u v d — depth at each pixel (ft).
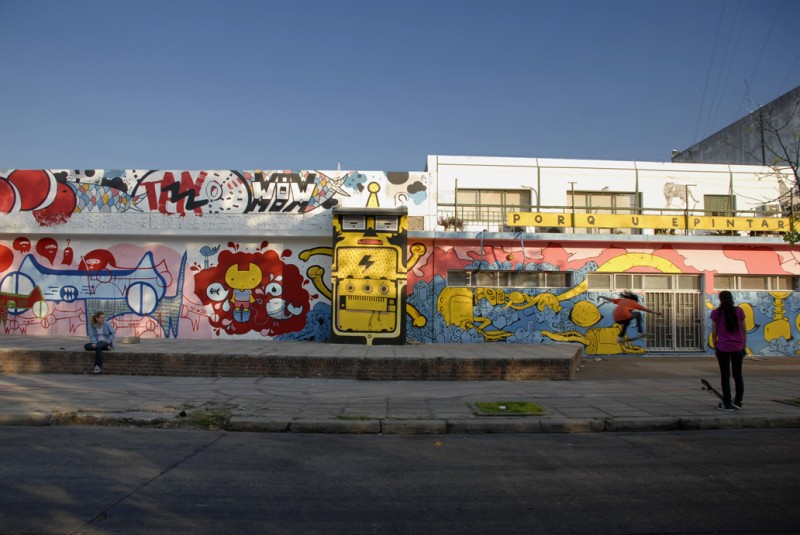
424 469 20.39
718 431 26.91
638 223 52.90
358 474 19.71
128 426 26.68
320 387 35.91
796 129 64.23
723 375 29.55
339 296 49.29
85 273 53.31
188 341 49.88
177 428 26.53
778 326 55.62
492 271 53.98
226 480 18.75
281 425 26.61
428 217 54.19
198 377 39.14
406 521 15.25
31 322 53.21
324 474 19.66
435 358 39.11
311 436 25.76
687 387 36.42
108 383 36.24
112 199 53.16
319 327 52.75
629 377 41.09
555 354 41.96
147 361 39.70
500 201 58.44
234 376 39.40
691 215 56.34
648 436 25.90
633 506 16.47
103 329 40.73
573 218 52.70
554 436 25.95
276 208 53.16
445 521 15.26
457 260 53.16
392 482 18.79
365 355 40.37
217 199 53.16
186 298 53.11
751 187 60.90
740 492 17.75
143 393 32.96
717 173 60.75
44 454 21.50
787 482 18.79
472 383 37.91
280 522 15.07
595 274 54.80
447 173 57.62
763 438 25.41
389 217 50.03
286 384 36.78
